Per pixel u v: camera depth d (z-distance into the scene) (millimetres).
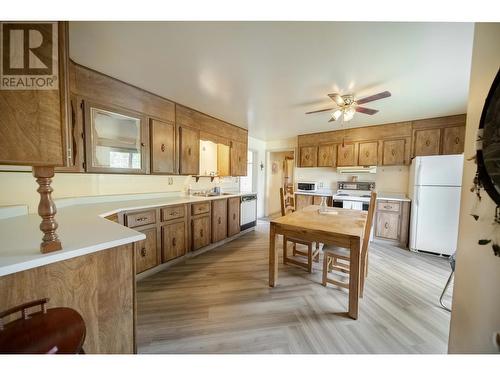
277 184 6332
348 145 4051
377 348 1376
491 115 817
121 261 1120
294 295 1995
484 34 903
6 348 631
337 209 2684
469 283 966
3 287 796
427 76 1918
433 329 1554
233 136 3898
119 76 2051
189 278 2326
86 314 1002
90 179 2273
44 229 878
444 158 2902
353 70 1841
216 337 1467
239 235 3973
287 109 2945
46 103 912
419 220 3096
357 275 1642
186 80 2115
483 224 879
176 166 2811
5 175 1570
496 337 781
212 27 1329
